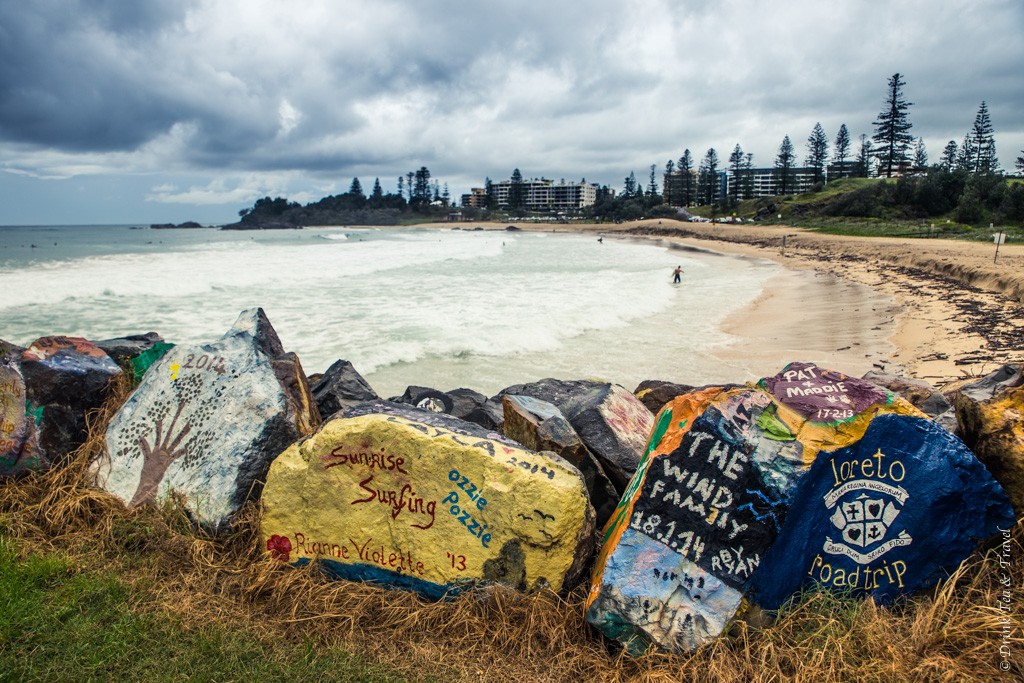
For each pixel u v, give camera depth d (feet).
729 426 11.02
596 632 10.43
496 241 266.57
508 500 11.02
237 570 11.78
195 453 13.62
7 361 15.07
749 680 9.17
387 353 43.52
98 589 11.07
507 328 52.90
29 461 14.51
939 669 8.98
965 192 218.79
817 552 10.57
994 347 43.57
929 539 10.44
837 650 9.37
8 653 9.59
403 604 11.02
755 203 379.14
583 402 17.29
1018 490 10.98
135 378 17.44
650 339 51.90
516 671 9.71
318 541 11.80
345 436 11.79
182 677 9.29
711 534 10.55
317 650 10.00
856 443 10.72
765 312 67.62
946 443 10.57
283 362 15.37
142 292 71.15
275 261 118.62
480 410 19.85
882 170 342.44
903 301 69.67
